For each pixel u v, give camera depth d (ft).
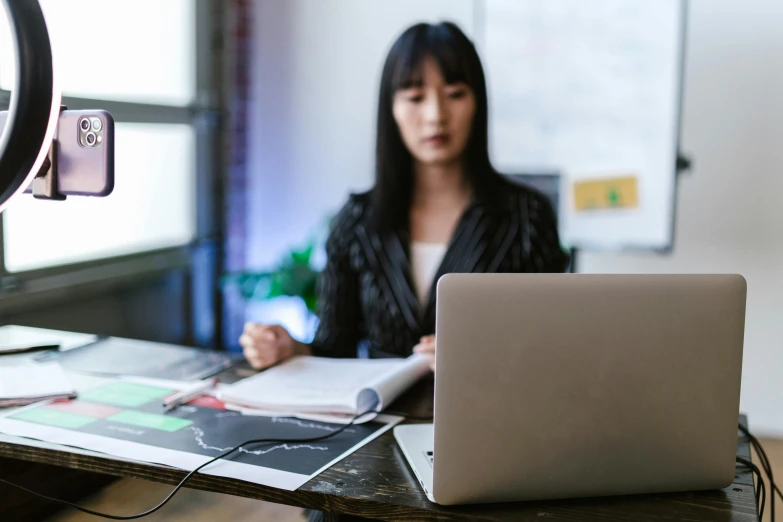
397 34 11.58
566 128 10.84
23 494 4.25
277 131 12.35
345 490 3.47
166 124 10.92
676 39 10.28
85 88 9.75
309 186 12.30
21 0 3.10
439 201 7.08
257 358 5.45
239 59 12.16
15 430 4.15
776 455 9.41
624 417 3.34
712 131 10.31
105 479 4.75
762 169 10.16
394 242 7.07
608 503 3.42
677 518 3.28
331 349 6.11
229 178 12.17
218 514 4.27
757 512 3.34
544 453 3.32
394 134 6.98
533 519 3.26
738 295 3.37
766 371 10.39
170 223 11.47
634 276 3.31
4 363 5.35
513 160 11.10
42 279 9.03
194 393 4.76
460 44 6.77
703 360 3.37
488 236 6.96
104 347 5.95
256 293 11.31
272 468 3.69
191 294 11.68
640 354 3.32
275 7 12.12
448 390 3.22
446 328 3.20
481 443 3.27
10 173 3.15
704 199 10.43
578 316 3.26
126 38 10.40
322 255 11.98
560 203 10.96
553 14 10.71
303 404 4.49
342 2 11.80
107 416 4.41
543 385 3.27
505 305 3.21
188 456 3.82
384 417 4.48
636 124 10.56
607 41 10.55
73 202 9.64
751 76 10.09
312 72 12.07
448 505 3.34
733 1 10.04
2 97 7.52
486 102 6.97
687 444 3.41
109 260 10.09
